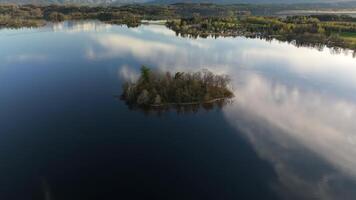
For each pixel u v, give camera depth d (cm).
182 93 10338
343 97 11025
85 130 8712
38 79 12581
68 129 8756
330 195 6419
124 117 9475
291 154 7669
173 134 8550
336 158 7550
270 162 7362
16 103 10300
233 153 7688
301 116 9556
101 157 7538
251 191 6506
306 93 11344
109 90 11475
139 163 7338
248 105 10262
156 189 6556
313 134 8556
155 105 10125
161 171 7075
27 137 8319
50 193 6419
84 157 7531
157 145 8038
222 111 9844
